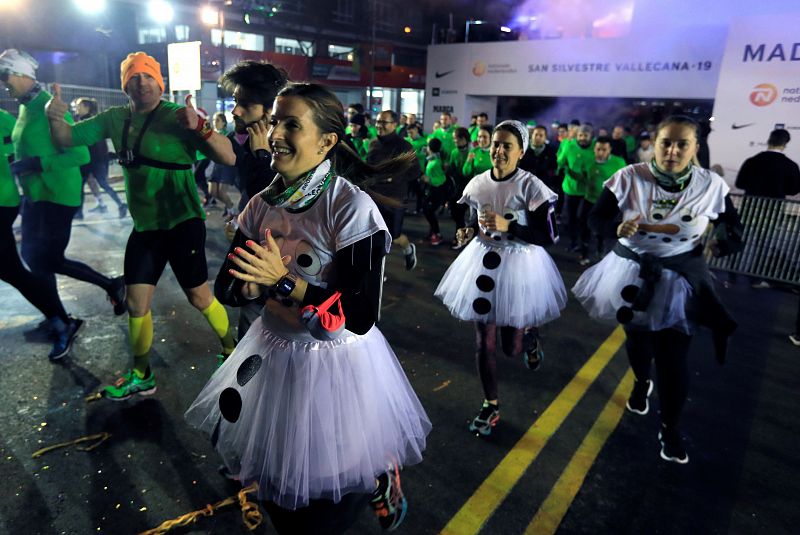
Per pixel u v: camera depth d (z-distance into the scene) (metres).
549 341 4.48
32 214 3.79
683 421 3.36
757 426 3.33
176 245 3.03
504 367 3.97
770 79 8.31
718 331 2.71
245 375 1.61
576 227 7.47
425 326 4.65
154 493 2.53
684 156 2.62
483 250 3.05
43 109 3.80
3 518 2.34
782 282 6.50
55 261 3.83
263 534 2.33
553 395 3.61
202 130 2.76
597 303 3.08
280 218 1.54
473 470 2.81
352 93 25.89
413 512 2.50
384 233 1.47
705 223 2.76
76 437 2.90
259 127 2.52
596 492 2.68
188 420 1.85
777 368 4.15
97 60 20.67
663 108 18.34
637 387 3.31
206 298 3.17
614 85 15.66
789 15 8.04
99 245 6.71
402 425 1.77
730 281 6.56
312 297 1.42
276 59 20.75
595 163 6.77
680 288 2.76
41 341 4.00
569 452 3.00
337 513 1.64
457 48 18.39
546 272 3.18
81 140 2.97
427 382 3.69
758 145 8.58
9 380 3.44
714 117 8.84
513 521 2.47
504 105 21.47
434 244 7.58
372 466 1.62
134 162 2.88
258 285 1.60
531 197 2.85
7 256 3.48
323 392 1.55
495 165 2.94
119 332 4.20
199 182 9.31
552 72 16.67
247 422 1.62
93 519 2.36
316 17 27.91
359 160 1.67
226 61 19.22
